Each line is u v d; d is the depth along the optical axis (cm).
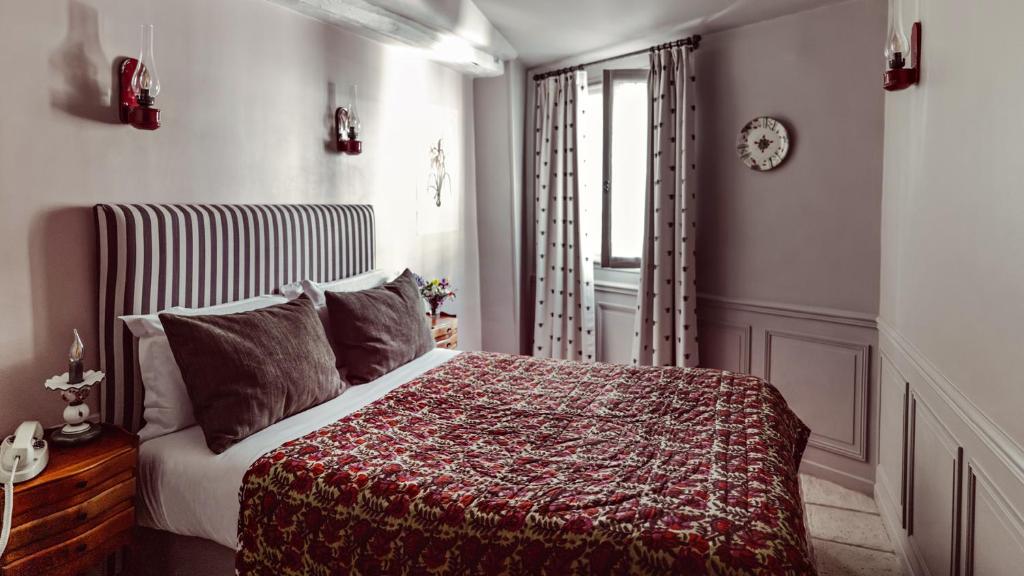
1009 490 149
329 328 277
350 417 214
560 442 194
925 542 224
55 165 208
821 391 332
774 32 337
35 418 205
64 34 209
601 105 446
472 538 149
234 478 184
